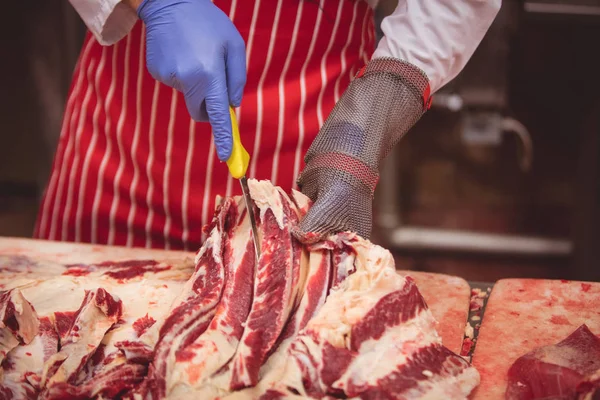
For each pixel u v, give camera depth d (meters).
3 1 4.79
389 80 1.97
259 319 1.68
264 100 2.39
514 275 4.39
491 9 1.98
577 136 4.66
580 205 4.11
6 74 5.05
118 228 2.60
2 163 5.33
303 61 2.39
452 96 3.23
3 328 1.72
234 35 2.00
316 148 1.93
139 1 2.08
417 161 4.95
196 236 2.57
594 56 4.39
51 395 1.60
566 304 2.02
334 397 1.59
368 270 1.73
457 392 1.60
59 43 4.33
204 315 1.71
